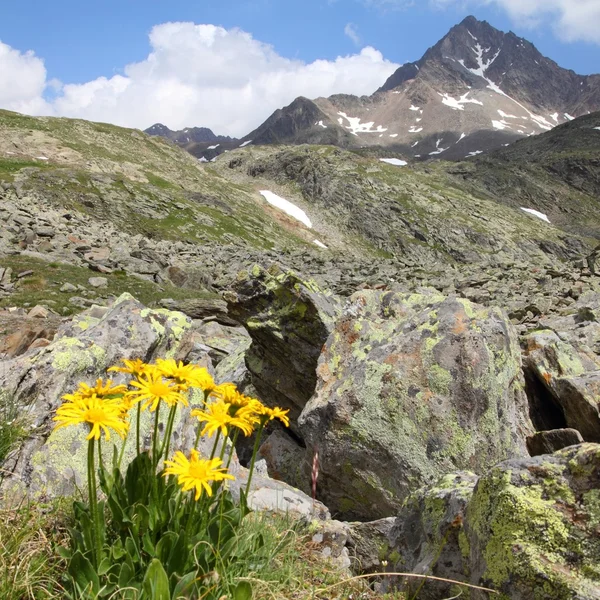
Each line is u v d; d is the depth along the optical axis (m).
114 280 30.86
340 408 9.00
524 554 4.23
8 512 5.08
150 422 7.55
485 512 4.72
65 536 4.88
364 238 170.88
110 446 6.99
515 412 9.66
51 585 4.12
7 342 15.89
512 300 30.06
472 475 6.20
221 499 4.39
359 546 6.69
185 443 7.68
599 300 25.09
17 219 38.09
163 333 9.04
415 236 173.25
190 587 3.81
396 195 191.88
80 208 89.00
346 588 5.38
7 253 30.48
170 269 35.12
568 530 4.22
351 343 10.22
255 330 12.23
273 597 4.30
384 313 10.65
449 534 5.27
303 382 11.84
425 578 5.18
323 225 171.00
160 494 4.42
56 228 39.72
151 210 99.44
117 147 135.62
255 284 12.38
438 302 10.18
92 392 3.89
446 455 8.48
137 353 8.45
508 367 9.62
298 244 124.06
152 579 3.65
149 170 129.25
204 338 19.61
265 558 4.82
